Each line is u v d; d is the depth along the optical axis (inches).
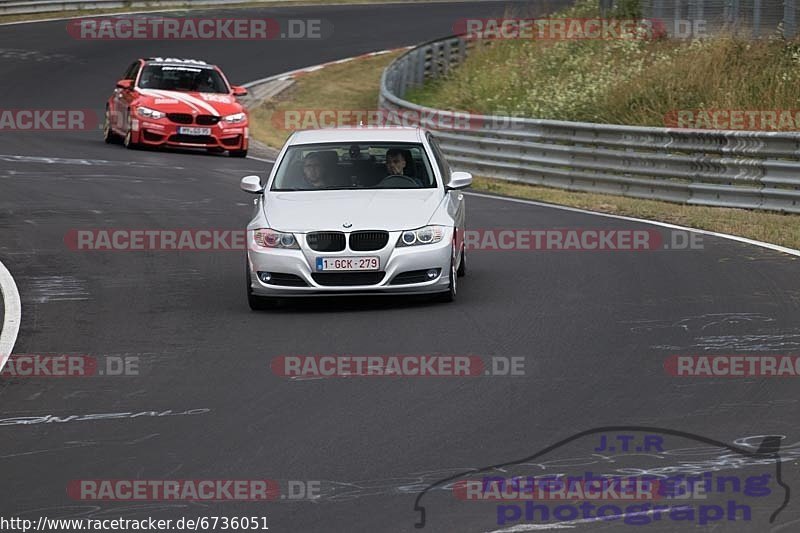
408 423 995.3
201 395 1106.7
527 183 3002.0
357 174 1606.8
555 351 1233.4
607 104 3499.0
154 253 1921.8
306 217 1497.3
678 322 1357.0
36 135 3599.9
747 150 2490.2
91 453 940.6
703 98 3348.9
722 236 2053.4
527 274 1718.8
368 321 1414.9
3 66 4845.0
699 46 3671.3
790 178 2380.7
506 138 3115.2
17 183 2657.5
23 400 1105.4
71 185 2652.6
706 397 1047.6
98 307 1525.6
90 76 4734.3
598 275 1696.6
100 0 6299.2
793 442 916.6
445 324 1381.6
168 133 3314.5
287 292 1473.9
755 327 1318.9
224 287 1668.3
